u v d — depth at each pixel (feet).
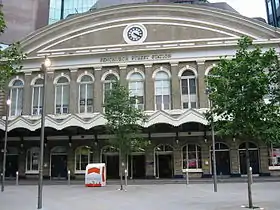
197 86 110.63
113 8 118.93
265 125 42.50
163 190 69.21
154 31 116.26
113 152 110.83
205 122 98.02
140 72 114.32
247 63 43.11
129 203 49.93
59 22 121.19
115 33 118.21
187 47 111.96
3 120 108.27
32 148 116.37
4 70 47.47
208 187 73.61
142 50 113.70
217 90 45.44
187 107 110.42
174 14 116.47
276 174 102.42
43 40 121.90
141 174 108.17
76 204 49.55
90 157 112.27
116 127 79.82
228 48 111.04
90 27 120.26
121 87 83.46
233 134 44.21
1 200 55.36
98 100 113.39
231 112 44.01
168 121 99.14
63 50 119.75
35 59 119.96
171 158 107.65
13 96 120.26
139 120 91.09
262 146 104.01
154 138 107.86
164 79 112.98
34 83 119.55
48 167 112.68
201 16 115.24
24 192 69.05
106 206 47.03
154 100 111.24
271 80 43.55
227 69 44.68
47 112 115.75
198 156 106.63
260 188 68.74
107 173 109.91
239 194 58.95
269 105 42.68
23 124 106.83
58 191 70.38
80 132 112.37
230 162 104.32
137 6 117.60
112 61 115.44
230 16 113.80
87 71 117.08
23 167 114.32
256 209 41.19
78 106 115.24
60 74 118.62
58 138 113.60
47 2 223.51
